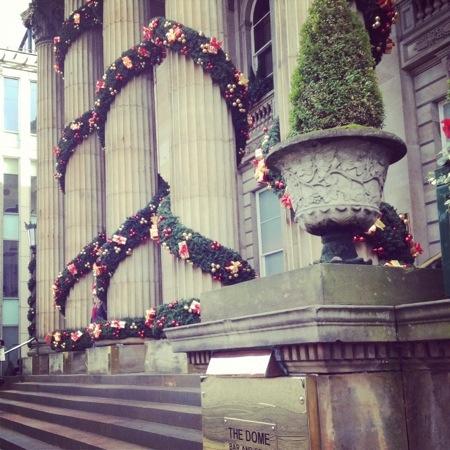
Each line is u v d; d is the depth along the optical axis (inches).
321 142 150.8
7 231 1424.7
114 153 557.0
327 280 134.3
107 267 532.4
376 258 287.6
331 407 127.0
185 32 436.8
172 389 365.7
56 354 688.4
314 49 165.6
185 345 174.6
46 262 791.1
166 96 549.6
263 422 138.9
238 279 407.2
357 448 127.5
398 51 474.0
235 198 437.1
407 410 133.2
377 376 132.5
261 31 703.1
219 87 437.1
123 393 420.5
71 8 713.0
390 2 300.0
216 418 156.5
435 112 454.6
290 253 316.8
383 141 152.0
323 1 167.0
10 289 1406.3
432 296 145.3
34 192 1464.1
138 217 531.8
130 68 550.0
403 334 131.0
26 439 419.5
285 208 321.1
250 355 147.7
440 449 125.1
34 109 1492.4
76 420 399.5
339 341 126.6
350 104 161.2
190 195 424.5
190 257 409.1
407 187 459.5
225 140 434.0
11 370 931.3
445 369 125.6
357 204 151.5
